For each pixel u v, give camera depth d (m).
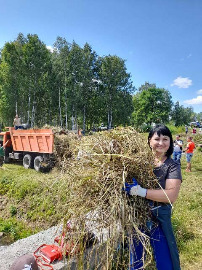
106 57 35.34
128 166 2.16
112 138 2.34
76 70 33.25
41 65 31.02
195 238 4.41
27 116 33.78
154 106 62.88
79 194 2.26
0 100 31.64
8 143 13.45
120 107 35.59
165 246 2.21
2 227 6.75
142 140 2.35
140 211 2.17
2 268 2.92
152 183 2.22
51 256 2.76
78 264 2.33
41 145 10.83
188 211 5.54
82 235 2.22
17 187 8.14
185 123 83.31
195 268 3.58
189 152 11.37
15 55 31.00
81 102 32.84
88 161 2.29
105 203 2.12
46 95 33.62
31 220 6.93
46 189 7.20
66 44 33.09
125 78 36.47
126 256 2.52
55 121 38.91
